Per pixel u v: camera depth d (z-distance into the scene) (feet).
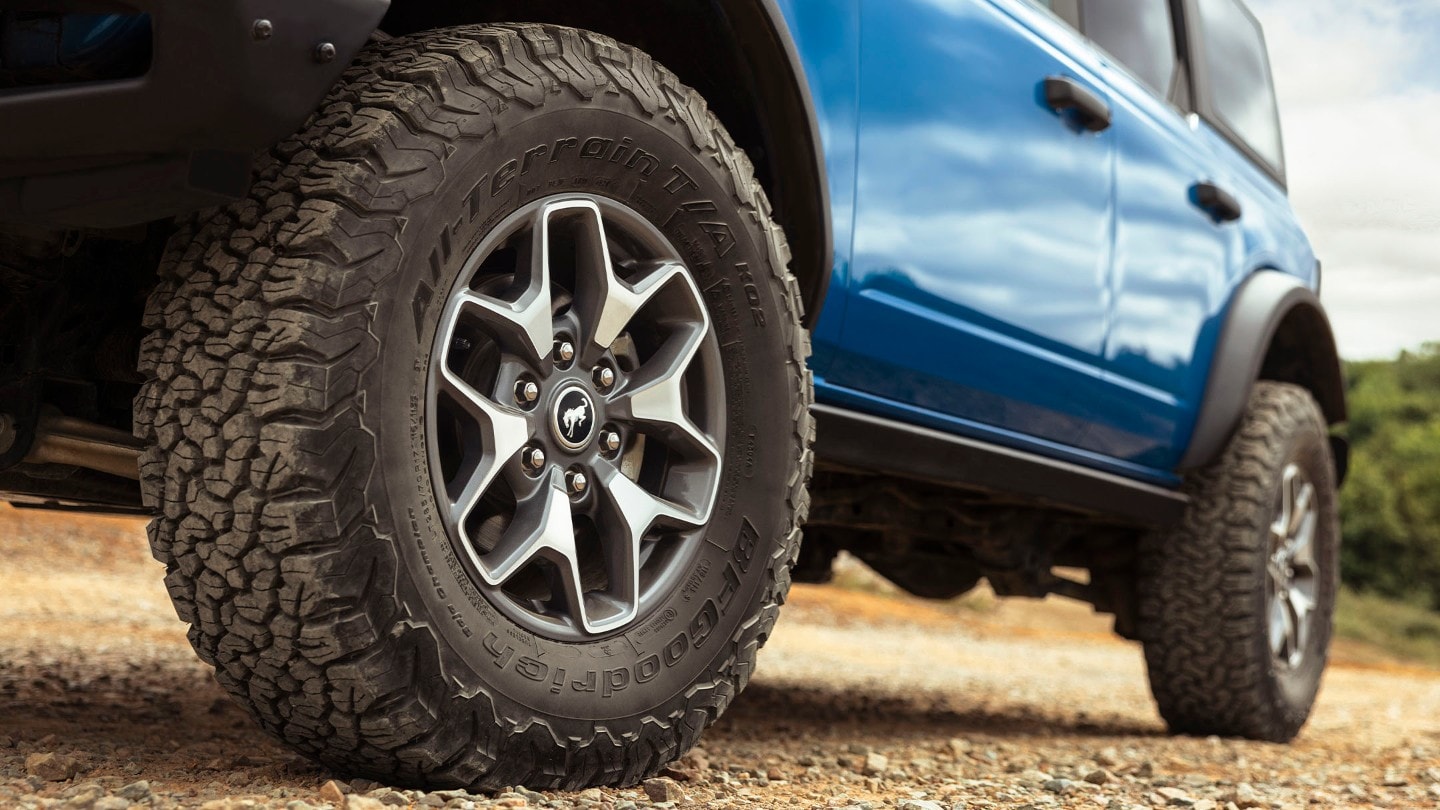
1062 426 10.46
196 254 5.33
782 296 6.97
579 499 6.10
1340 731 15.70
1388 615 108.17
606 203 6.23
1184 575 12.44
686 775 7.00
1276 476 12.65
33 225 5.47
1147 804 7.66
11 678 10.30
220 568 5.10
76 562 30.22
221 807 4.92
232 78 4.76
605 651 6.04
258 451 4.99
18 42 5.00
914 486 11.35
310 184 5.20
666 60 7.50
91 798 4.84
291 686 5.27
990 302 9.25
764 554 6.81
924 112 8.60
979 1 9.30
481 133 5.56
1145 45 12.53
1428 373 199.93
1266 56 15.84
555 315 6.24
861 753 9.44
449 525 5.48
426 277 5.37
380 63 5.65
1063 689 21.90
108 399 6.81
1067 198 10.03
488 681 5.53
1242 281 12.87
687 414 6.70
